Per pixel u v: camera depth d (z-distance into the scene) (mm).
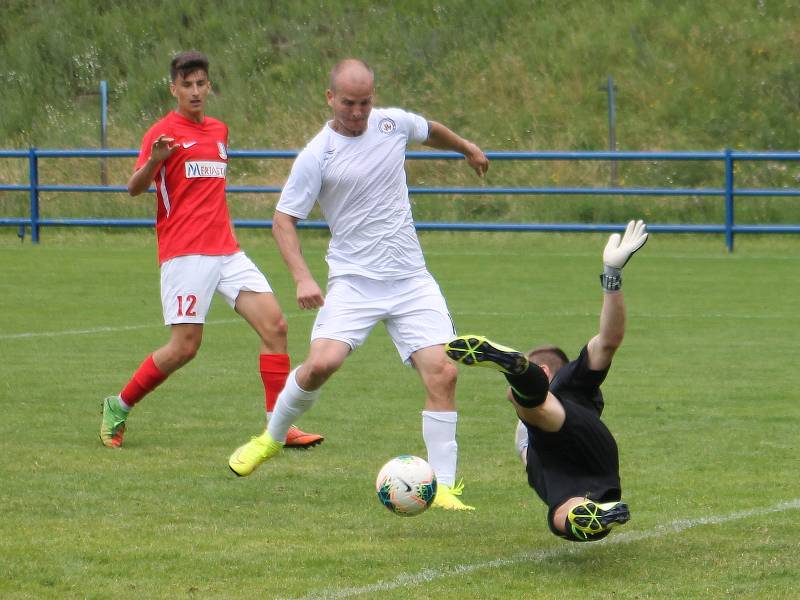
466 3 78062
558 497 13016
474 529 15000
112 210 62000
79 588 12508
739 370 27344
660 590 12398
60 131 70062
